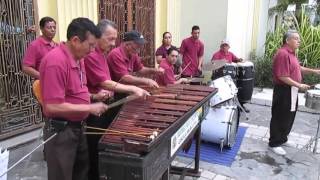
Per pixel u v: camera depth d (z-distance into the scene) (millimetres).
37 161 3895
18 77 4434
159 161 2264
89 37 2277
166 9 7344
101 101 2893
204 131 4504
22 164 3809
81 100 2416
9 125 4402
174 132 2449
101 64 2910
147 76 4117
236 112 4629
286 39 4324
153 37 7121
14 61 4371
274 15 11312
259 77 8742
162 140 2211
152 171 2154
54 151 2395
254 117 6191
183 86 3666
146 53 6996
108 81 2900
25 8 4410
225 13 7652
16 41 4363
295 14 10414
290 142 4930
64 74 2250
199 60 6512
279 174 3928
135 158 2010
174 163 4109
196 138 3689
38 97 3086
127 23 6246
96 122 2797
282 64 4250
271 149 4613
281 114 4457
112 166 2076
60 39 4793
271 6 11078
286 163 4227
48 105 2230
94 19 5305
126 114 2600
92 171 2832
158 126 2354
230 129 4406
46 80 2215
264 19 10469
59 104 2223
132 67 3777
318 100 4000
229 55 6602
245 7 8969
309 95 4090
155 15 7098
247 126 5617
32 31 4484
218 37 7809
